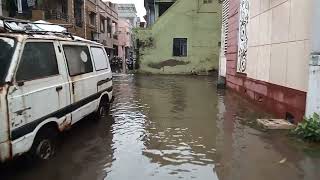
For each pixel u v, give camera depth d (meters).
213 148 6.44
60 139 6.81
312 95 7.04
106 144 6.68
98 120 8.55
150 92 15.16
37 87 5.06
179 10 26.83
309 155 5.98
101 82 8.34
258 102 11.14
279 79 9.09
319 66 6.90
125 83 19.39
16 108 4.50
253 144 6.69
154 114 9.81
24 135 4.66
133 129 7.92
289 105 8.37
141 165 5.50
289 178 4.96
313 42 6.97
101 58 8.73
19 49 4.81
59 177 4.99
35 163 5.34
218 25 26.73
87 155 5.98
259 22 10.95
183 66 27.22
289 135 7.32
